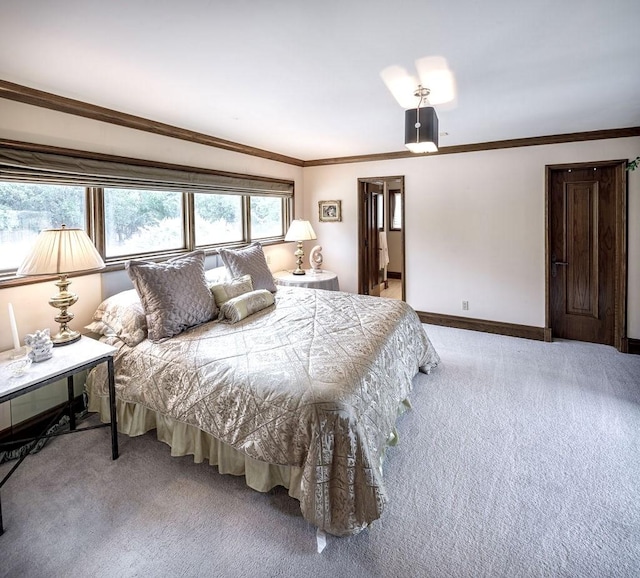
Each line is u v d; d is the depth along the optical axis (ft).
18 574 5.00
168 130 11.10
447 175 15.30
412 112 8.18
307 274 15.75
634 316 12.61
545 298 13.96
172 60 6.72
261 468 6.24
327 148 15.16
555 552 5.26
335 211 17.85
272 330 8.58
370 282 19.15
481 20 5.55
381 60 6.86
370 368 6.89
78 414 8.87
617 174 12.57
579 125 11.81
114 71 7.13
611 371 11.22
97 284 9.53
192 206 12.30
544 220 13.70
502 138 13.64
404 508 6.10
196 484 6.64
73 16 5.24
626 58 6.91
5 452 7.39
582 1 5.08
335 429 5.54
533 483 6.61
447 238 15.58
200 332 8.54
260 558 5.24
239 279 10.84
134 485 6.63
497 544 5.41
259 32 5.79
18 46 6.08
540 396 9.73
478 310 15.34
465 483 6.64
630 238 12.43
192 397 6.81
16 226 8.20
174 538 5.56
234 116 10.30
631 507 6.05
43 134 8.23
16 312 8.01
